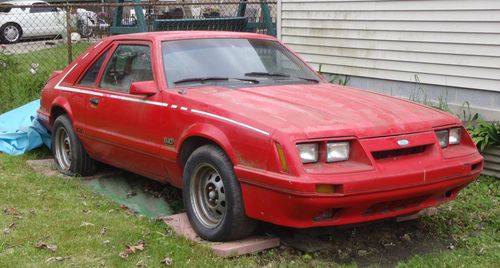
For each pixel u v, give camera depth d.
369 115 4.55
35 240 4.66
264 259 4.48
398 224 5.25
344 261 4.49
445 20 7.58
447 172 4.49
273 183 4.10
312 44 9.78
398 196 4.26
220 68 5.54
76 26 14.07
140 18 11.12
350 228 5.04
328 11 9.36
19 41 20.12
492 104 7.20
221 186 4.62
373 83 8.82
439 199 4.74
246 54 5.81
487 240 4.91
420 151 4.51
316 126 4.22
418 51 8.02
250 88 5.22
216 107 4.67
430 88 7.95
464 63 7.44
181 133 4.93
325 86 5.62
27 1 20.61
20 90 10.23
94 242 4.63
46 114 7.10
